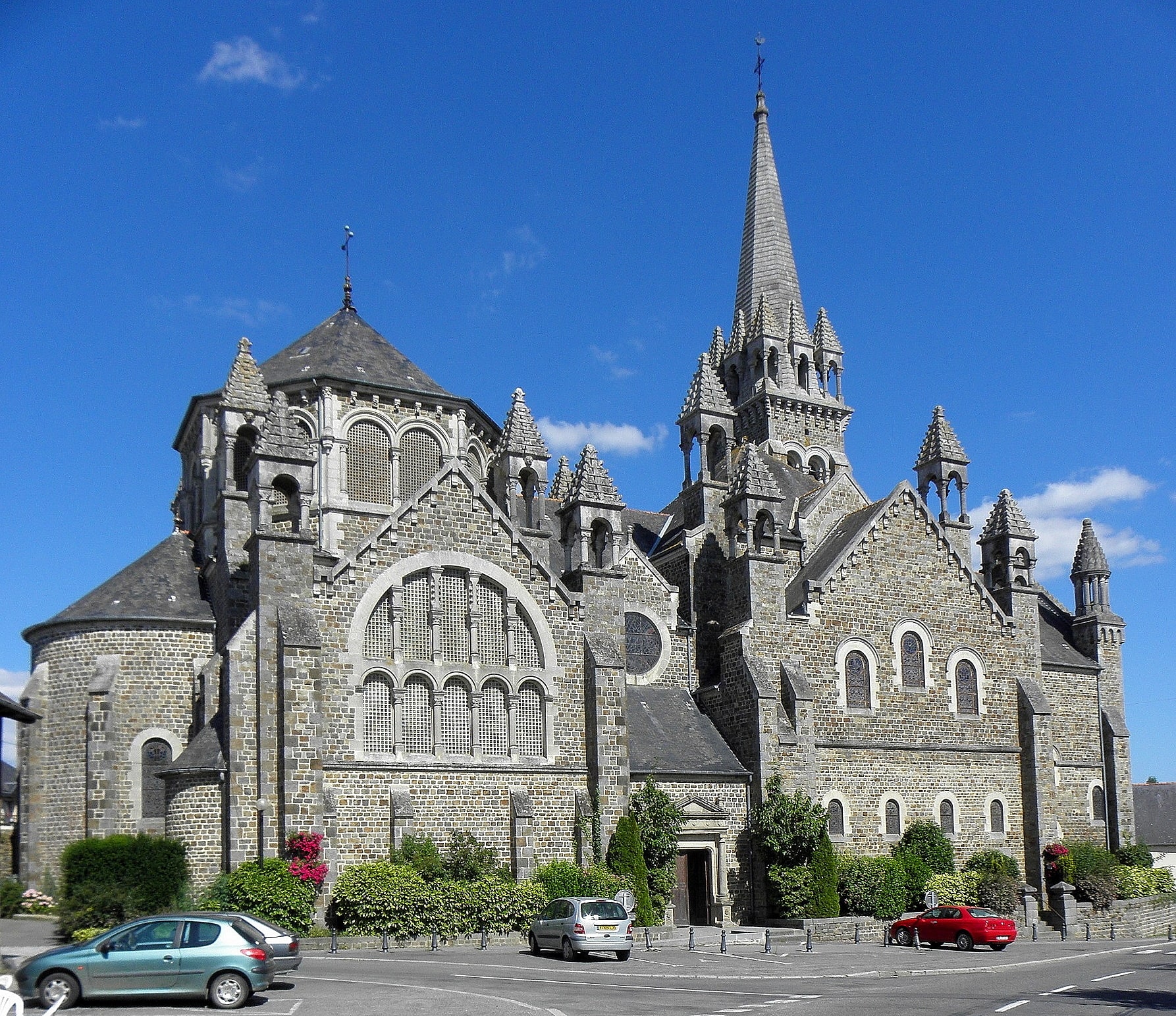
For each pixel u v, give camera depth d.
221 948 24.12
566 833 44.78
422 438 53.34
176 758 40.72
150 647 44.06
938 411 61.69
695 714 52.69
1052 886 56.41
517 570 45.97
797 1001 26.69
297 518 42.06
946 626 56.91
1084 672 65.81
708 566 57.75
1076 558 68.94
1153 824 86.38
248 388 47.94
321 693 40.41
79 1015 22.86
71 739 43.53
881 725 53.97
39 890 42.69
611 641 47.22
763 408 77.00
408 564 43.66
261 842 38.94
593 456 49.41
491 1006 24.08
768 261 84.69
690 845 47.91
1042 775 57.19
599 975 32.19
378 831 41.31
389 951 37.66
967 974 34.59
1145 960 39.88
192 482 53.81
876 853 52.53
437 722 43.12
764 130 87.69
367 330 56.56
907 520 56.88
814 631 53.22
